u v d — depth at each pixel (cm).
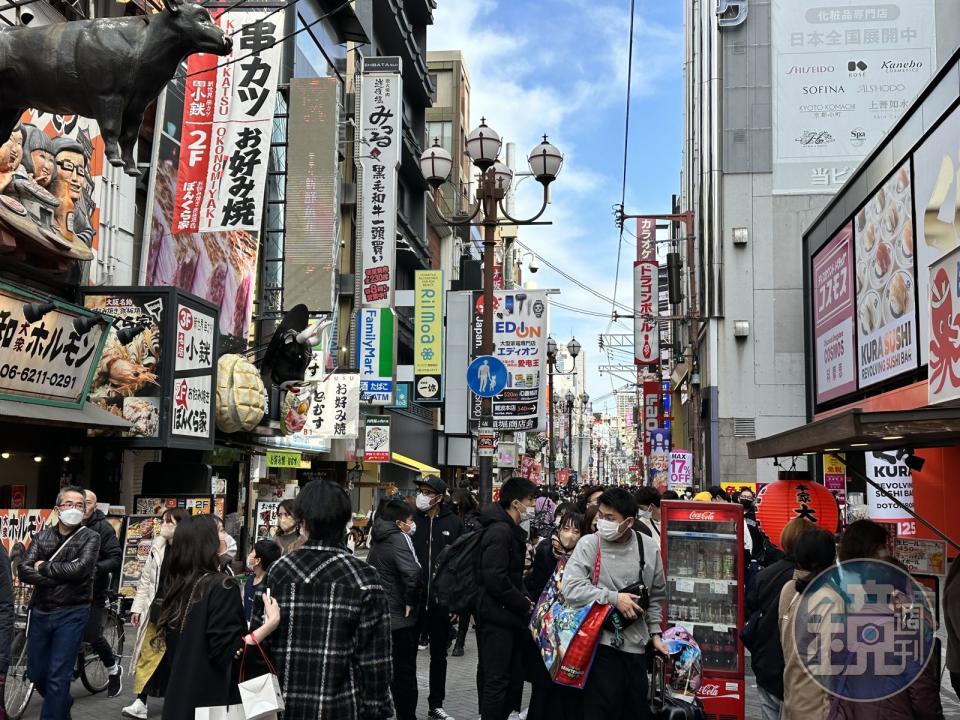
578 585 611
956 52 1409
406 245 3875
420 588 799
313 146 2269
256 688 425
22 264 1308
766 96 3262
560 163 1505
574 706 631
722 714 829
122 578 1312
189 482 1620
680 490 3192
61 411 1284
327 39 2972
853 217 2125
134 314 1447
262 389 1786
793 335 3194
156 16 842
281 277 2309
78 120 1425
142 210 1756
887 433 541
